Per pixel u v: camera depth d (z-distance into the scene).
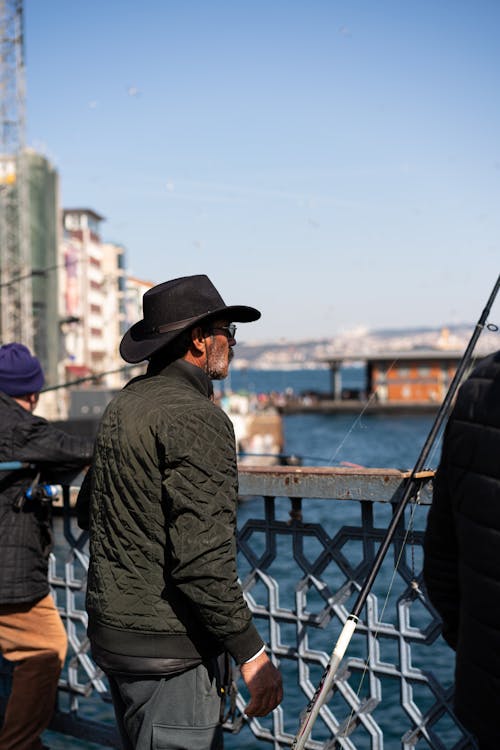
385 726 7.98
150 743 2.33
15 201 78.25
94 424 24.19
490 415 1.85
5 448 3.54
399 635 2.88
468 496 1.87
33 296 76.06
